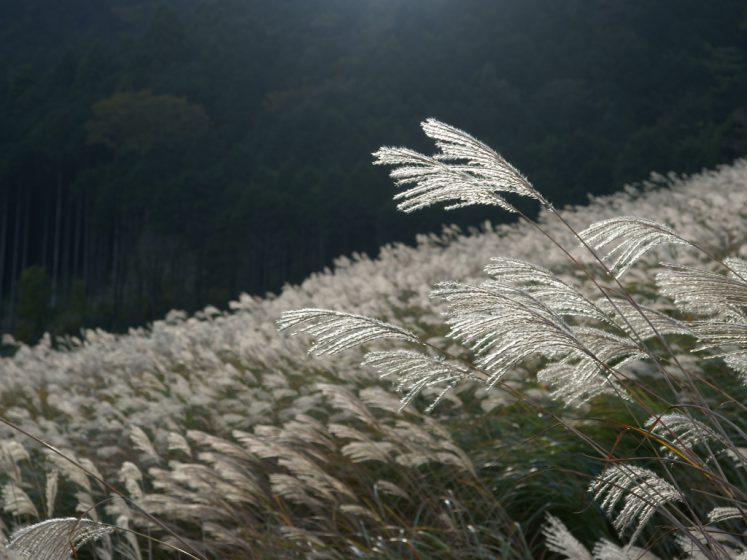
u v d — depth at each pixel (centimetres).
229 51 12681
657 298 644
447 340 590
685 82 10756
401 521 420
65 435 677
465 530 409
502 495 439
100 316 6669
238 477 430
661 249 710
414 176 262
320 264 7600
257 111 11862
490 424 524
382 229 7119
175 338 1154
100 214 8988
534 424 492
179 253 8600
